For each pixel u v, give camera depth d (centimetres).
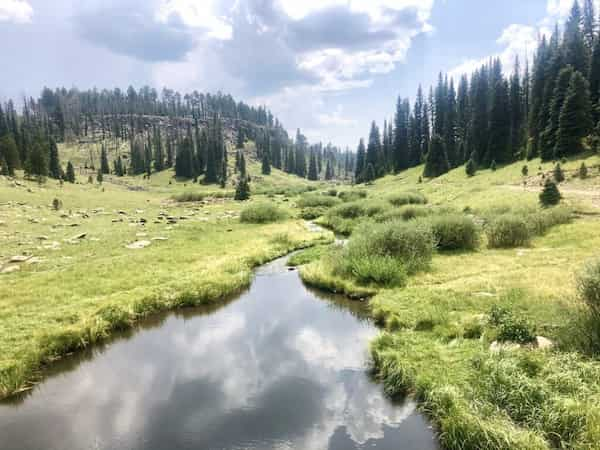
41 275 1841
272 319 1405
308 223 4194
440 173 9088
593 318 876
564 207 2767
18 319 1270
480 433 655
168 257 2231
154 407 852
